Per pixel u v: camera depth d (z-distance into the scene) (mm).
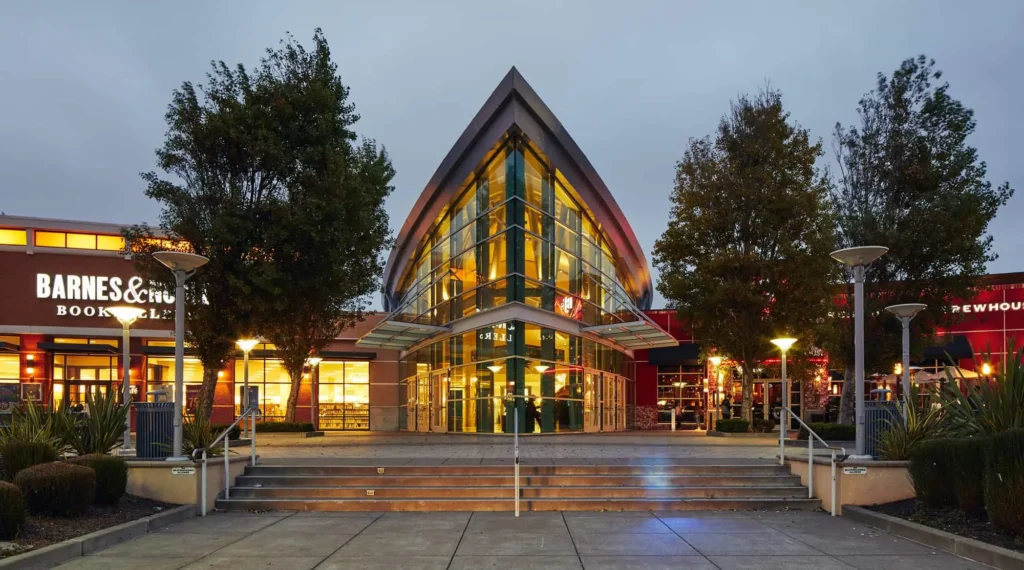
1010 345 10938
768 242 26078
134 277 35781
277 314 21516
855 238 24328
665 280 27578
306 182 20656
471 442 22078
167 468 12016
